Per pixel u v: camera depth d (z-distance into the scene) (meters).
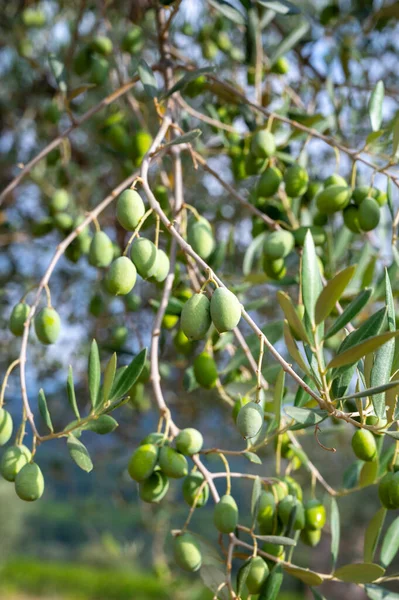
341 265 1.02
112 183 1.42
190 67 0.91
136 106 1.01
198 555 0.73
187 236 0.83
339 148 0.85
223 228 1.41
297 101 1.02
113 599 5.35
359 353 0.63
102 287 1.03
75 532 6.04
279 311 1.49
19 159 1.56
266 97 1.04
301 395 0.72
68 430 0.71
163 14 0.93
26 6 1.34
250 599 0.74
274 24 1.17
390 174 0.83
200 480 0.75
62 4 1.38
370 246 0.96
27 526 5.92
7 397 1.58
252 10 0.96
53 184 1.47
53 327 0.78
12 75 1.54
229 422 1.58
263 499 0.76
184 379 0.87
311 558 3.09
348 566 0.72
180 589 1.98
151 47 1.34
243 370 0.89
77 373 1.55
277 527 0.76
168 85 0.91
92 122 1.41
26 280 1.52
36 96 1.47
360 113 1.20
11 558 5.94
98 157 1.41
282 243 0.84
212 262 0.89
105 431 0.71
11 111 1.55
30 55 1.41
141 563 5.48
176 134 0.86
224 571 0.75
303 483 1.81
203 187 1.42
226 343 0.90
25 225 1.57
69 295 1.54
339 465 2.29
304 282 0.68
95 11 1.34
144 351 0.72
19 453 0.72
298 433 0.89
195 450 0.74
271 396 0.88
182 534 0.74
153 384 0.76
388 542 0.77
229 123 1.03
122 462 1.77
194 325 0.65
